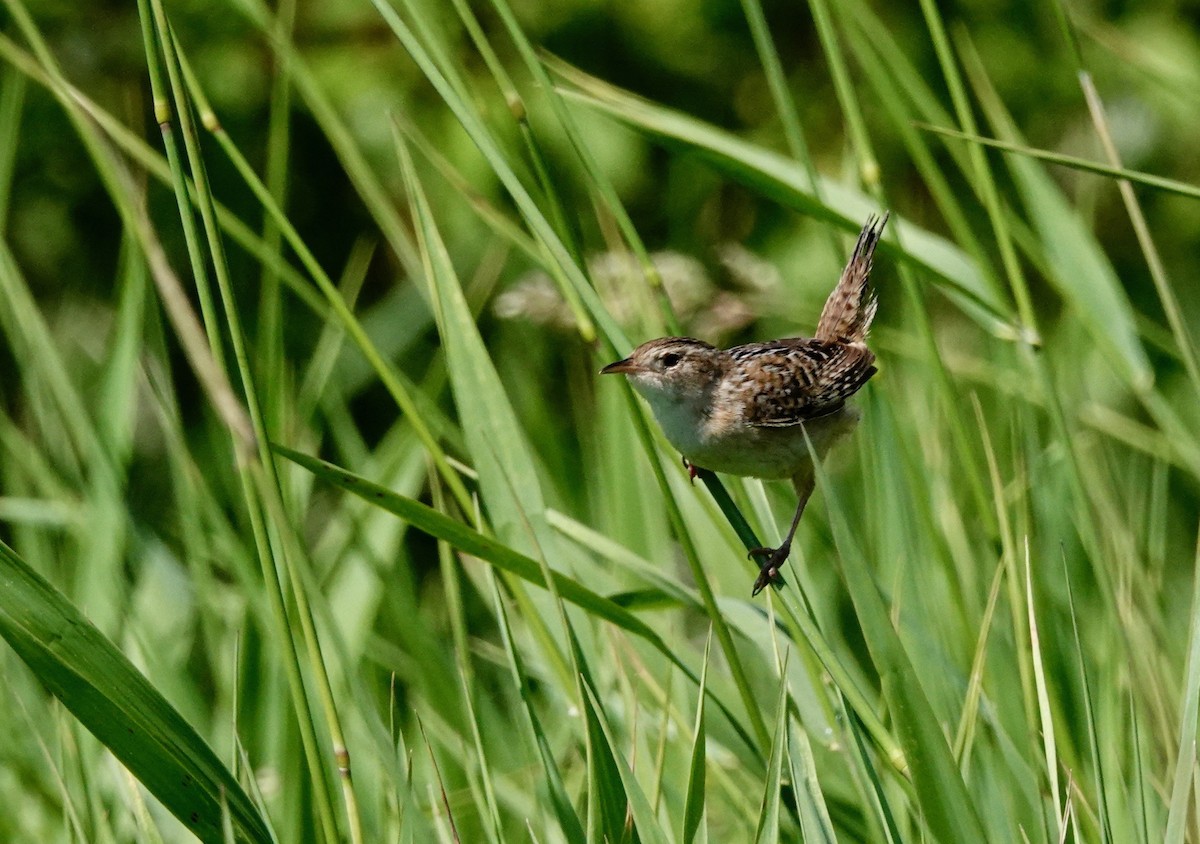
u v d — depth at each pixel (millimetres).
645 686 9719
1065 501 10242
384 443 12344
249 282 17547
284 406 10617
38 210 18125
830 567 11102
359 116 17672
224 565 11117
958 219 9859
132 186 8656
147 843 7598
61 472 11305
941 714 8758
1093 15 18953
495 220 9109
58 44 17609
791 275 17812
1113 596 8297
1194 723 6520
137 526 11141
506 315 11766
